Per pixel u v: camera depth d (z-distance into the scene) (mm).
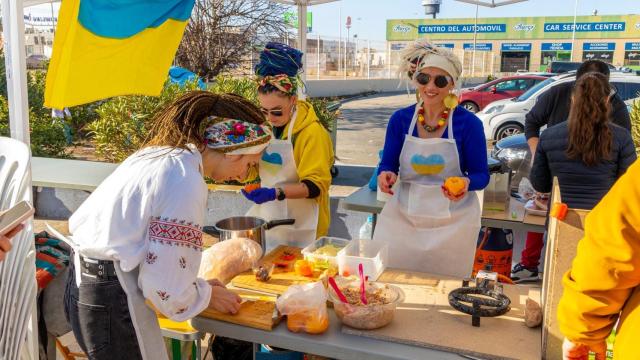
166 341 2135
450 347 1586
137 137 6051
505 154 5469
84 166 5383
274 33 12086
